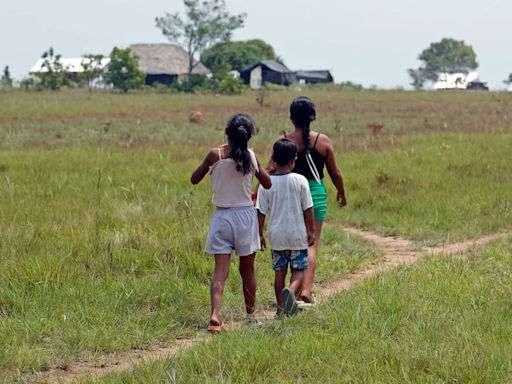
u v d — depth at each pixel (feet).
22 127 340.80
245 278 82.58
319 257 107.96
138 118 421.59
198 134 309.83
